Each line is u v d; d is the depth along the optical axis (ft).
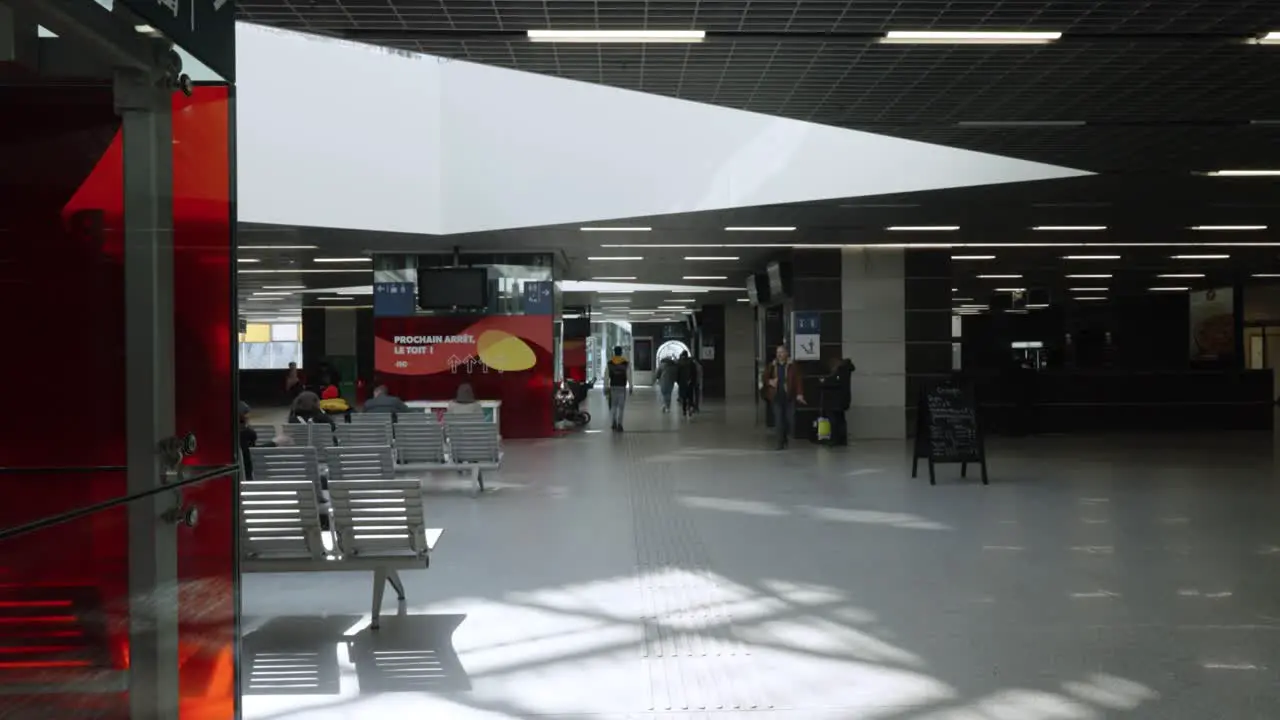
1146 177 43.21
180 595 10.98
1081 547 32.12
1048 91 28.78
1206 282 113.19
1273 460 58.29
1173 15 22.20
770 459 59.82
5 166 9.66
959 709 17.58
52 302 9.95
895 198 49.39
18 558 8.66
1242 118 32.24
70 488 9.89
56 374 9.93
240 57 56.54
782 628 22.84
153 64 10.75
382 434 46.62
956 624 23.09
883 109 31.09
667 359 110.32
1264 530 35.12
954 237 66.69
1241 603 24.85
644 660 20.54
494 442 45.91
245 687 19.01
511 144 60.70
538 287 75.61
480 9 21.80
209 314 11.82
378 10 21.88
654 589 26.76
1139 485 47.32
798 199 50.42
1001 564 29.58
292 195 58.29
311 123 58.85
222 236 12.04
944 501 42.32
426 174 62.23
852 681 19.11
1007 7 21.65
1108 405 81.05
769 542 33.30
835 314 73.20
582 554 31.55
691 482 49.01
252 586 27.48
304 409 53.88
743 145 52.54
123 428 10.41
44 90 9.71
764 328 91.86
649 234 64.28
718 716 17.33
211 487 11.68
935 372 73.56
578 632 22.65
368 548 23.58
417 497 23.27
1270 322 121.19
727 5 21.54
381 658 20.86
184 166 11.41
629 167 56.39
